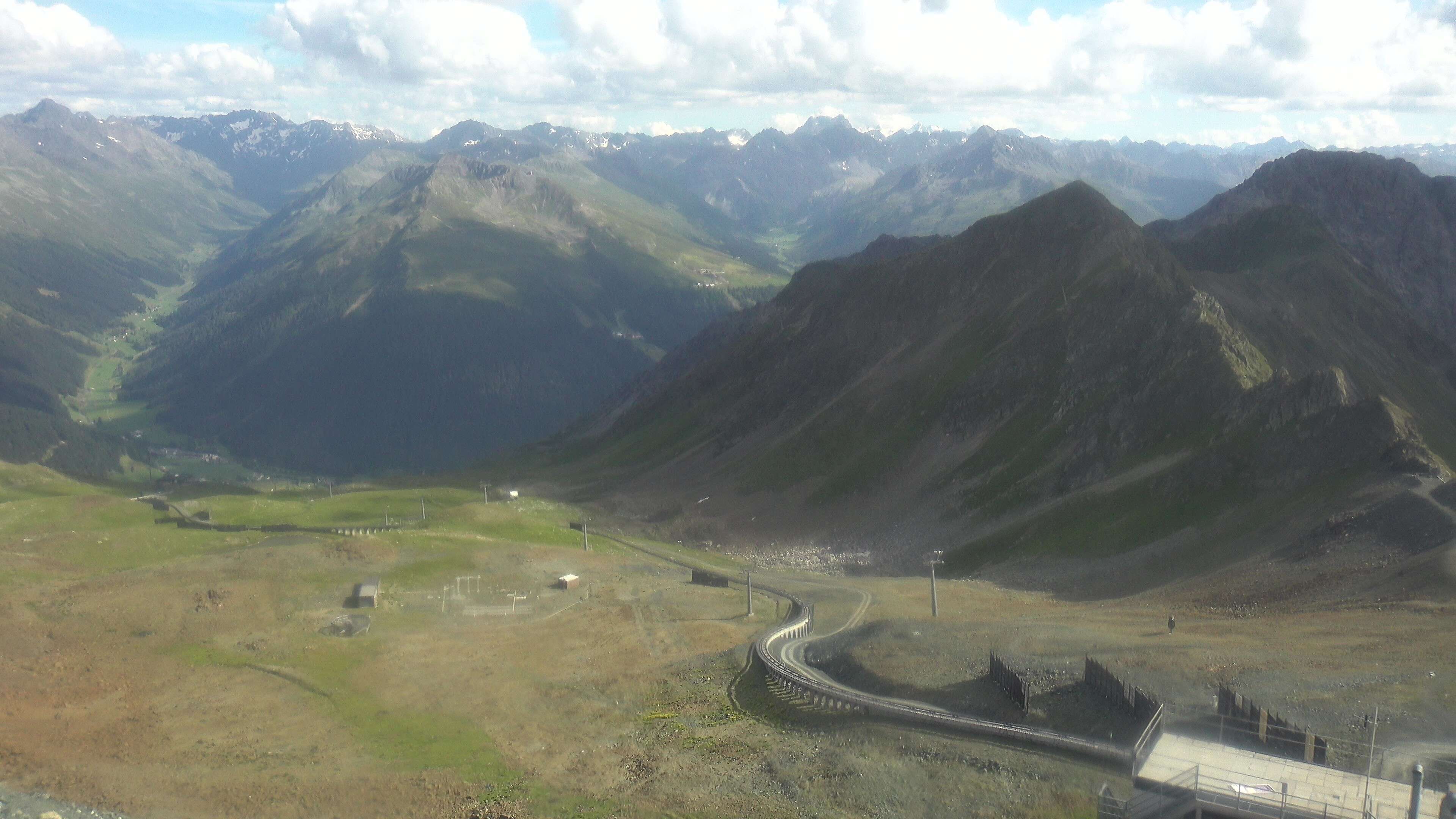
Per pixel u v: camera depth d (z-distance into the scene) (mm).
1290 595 81062
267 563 109062
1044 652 67562
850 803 52656
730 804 54812
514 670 82000
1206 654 62281
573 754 64062
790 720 66250
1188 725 51812
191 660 82125
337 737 67375
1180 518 113750
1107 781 49562
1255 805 34312
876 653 73500
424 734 68000
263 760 63250
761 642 85000
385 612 98062
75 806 56031
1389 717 50062
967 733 57094
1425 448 100062
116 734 66688
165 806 56656
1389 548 85125
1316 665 58375
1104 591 102750
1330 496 101250
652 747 64375
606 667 82938
